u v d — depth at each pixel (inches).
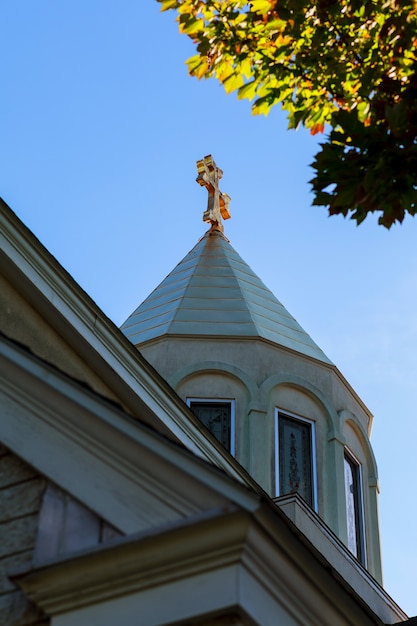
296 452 1069.8
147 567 292.7
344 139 396.2
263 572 292.4
